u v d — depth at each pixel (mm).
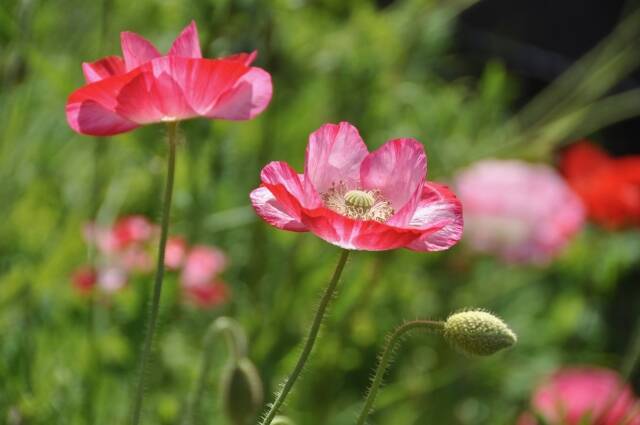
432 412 1367
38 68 1179
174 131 894
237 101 895
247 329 1215
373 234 842
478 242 1375
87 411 1113
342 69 1314
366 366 1384
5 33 1157
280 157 1365
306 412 1257
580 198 1416
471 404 1404
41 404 1097
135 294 1157
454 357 1382
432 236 862
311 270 1245
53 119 1282
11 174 1229
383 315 1411
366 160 886
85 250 1226
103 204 1225
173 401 1146
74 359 1150
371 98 1350
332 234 846
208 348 1032
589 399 1183
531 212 1360
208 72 882
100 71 909
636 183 1396
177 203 1210
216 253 1225
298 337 1236
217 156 1216
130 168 1268
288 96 1312
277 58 1214
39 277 1153
